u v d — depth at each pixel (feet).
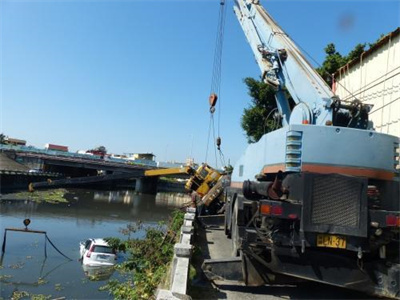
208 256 30.63
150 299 26.63
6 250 62.85
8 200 127.75
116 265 52.54
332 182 18.60
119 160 253.03
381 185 20.18
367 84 40.88
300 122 23.97
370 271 19.13
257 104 78.64
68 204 134.82
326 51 72.64
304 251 18.29
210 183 68.28
